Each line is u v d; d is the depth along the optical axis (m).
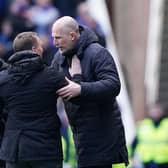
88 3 35.97
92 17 35.34
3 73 16.52
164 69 37.44
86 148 16.97
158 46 37.69
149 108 35.69
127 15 38.16
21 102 16.23
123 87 34.53
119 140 17.16
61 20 16.69
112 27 38.53
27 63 16.19
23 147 16.12
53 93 16.31
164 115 31.03
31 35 16.48
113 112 17.09
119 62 36.53
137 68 37.59
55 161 16.31
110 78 16.47
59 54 17.34
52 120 16.31
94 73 16.77
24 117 16.23
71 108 17.05
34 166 16.31
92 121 16.91
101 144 16.94
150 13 37.94
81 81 16.86
